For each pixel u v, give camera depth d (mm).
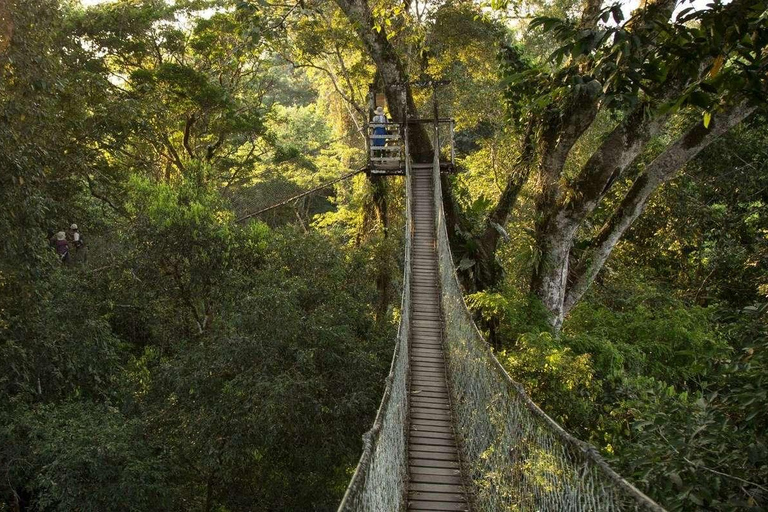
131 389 11227
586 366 8516
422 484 6777
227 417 9727
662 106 4750
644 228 18984
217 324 11172
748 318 5852
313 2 16609
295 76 29766
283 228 14070
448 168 15945
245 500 10586
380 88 19766
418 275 12500
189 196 13039
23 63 8969
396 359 7160
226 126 20938
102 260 13812
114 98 18312
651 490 4227
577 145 18812
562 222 12531
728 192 17469
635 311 13969
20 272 9344
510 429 5781
